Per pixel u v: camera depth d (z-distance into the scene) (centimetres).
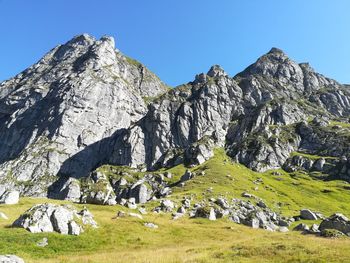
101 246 5450
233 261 3897
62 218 5656
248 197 15250
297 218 12850
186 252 4772
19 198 8469
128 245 5659
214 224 8538
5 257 3100
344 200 18238
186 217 9294
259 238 6288
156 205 10856
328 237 6500
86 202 9388
